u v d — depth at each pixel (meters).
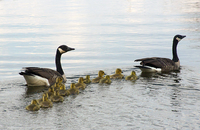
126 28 39.06
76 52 26.66
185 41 31.12
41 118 10.99
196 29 37.47
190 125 10.49
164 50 27.00
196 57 24.50
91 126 10.36
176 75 18.41
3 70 21.00
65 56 25.47
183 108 12.13
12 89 15.29
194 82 16.38
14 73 20.20
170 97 13.56
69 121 10.76
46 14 52.88
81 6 66.62
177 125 10.49
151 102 12.87
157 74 18.81
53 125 10.39
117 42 30.62
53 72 16.70
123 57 24.67
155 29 38.06
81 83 15.38
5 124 10.45
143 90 14.74
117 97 13.57
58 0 81.75
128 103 12.73
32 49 27.61
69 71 20.39
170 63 20.17
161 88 15.12
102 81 16.28
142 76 18.19
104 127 10.30
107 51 26.88
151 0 81.69
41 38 32.62
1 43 30.09
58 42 30.53
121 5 68.56
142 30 37.47
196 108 12.12
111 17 49.59
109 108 12.11
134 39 32.06
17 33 35.59
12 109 11.96
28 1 77.25
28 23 43.34
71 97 13.60
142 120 10.91
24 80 17.58
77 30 37.59
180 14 51.81
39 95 14.09
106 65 22.20
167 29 37.91
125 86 15.57
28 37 33.19
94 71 19.88
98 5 68.69
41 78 15.95
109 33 35.62
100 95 13.90
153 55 25.25
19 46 28.78
